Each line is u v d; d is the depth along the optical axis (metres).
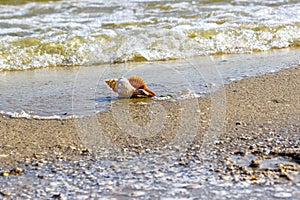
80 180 13.81
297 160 14.52
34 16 41.56
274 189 12.84
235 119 18.41
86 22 38.19
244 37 33.59
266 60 28.72
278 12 40.03
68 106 20.97
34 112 20.30
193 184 13.31
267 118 18.39
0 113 20.19
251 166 14.21
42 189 13.33
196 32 33.72
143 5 44.62
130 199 12.60
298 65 27.11
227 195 12.62
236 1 45.38
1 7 45.47
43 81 25.72
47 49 31.06
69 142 16.88
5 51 30.55
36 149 16.28
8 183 13.69
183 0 46.47
